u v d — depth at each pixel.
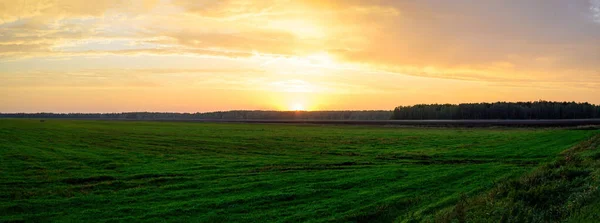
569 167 23.14
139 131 91.50
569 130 80.88
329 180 35.69
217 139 74.94
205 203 28.86
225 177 38.06
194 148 61.00
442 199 26.92
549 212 16.42
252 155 53.97
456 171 37.25
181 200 30.09
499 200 19.81
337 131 98.00
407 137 78.06
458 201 23.70
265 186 33.91
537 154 47.00
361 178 35.88
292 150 59.59
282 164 45.75
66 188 33.53
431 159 48.53
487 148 56.44
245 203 28.92
